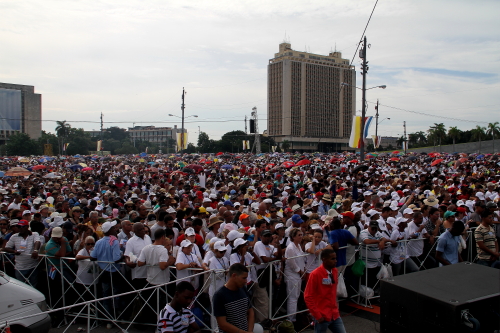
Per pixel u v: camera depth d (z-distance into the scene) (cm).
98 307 766
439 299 402
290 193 1547
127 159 6241
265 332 680
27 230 813
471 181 1864
